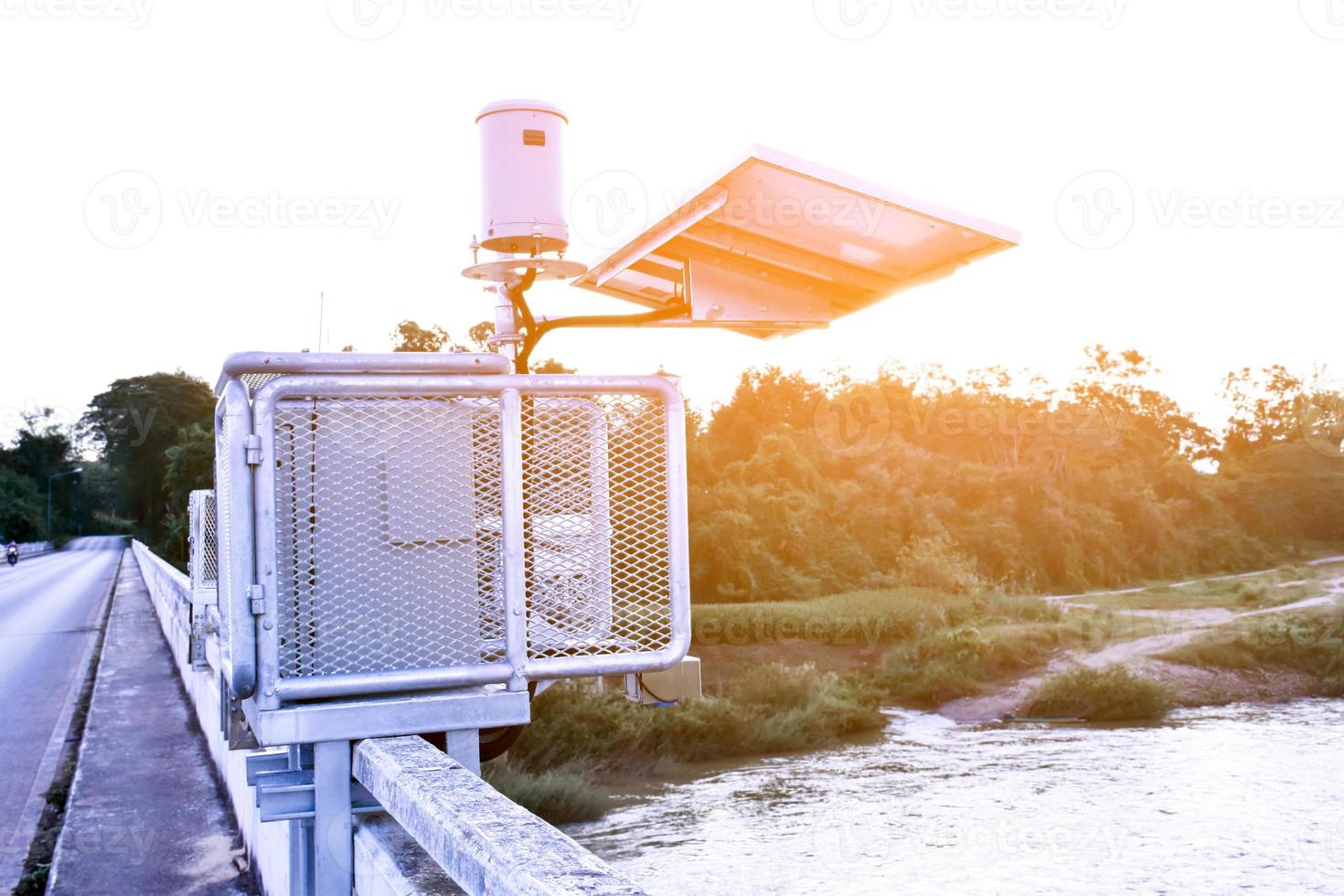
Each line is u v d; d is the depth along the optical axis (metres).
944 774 23.19
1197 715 31.89
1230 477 84.00
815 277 3.97
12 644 17.38
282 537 2.73
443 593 2.80
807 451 64.56
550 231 3.25
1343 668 36.19
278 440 2.73
